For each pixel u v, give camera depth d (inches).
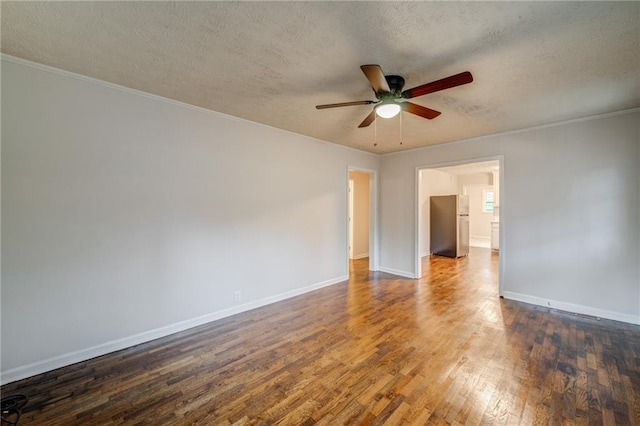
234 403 71.7
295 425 64.5
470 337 106.8
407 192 199.5
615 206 122.3
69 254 89.0
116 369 86.5
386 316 127.8
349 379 81.4
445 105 113.1
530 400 72.1
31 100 82.7
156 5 58.6
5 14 61.1
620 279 121.6
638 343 101.3
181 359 92.2
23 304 82.0
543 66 82.3
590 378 80.9
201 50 75.8
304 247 162.6
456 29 65.5
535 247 142.6
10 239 80.2
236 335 109.3
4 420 65.9
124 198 99.1
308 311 134.3
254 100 109.2
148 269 104.7
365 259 263.4
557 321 121.5
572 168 132.1
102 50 76.2
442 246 280.8
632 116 118.2
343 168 187.5
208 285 121.1
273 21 63.6
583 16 60.8
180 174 112.3
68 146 88.5
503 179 152.4
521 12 59.7
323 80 92.4
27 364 82.4
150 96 104.1
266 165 141.8
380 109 86.7
